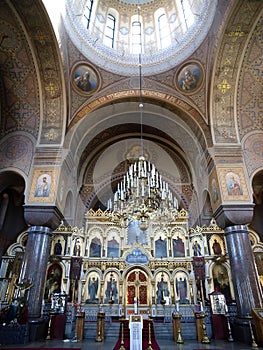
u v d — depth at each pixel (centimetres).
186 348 609
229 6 759
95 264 1076
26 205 809
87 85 990
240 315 707
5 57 852
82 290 1019
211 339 757
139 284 1045
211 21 876
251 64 879
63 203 913
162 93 1022
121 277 1049
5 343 625
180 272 1067
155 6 1282
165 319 916
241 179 862
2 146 917
